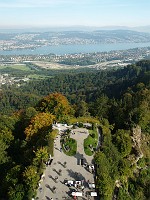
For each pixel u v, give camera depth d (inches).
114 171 4940.9
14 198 4160.9
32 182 4271.7
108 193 4261.8
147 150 6368.1
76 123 6668.3
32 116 7027.6
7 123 6884.8
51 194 4244.6
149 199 5305.1
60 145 5551.2
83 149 5408.5
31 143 6038.4
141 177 5644.7
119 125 7076.8
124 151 5659.5
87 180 4549.7
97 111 7760.8
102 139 5846.5
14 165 5241.1
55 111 7190.0
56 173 4707.2
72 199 4143.7
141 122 6973.4
